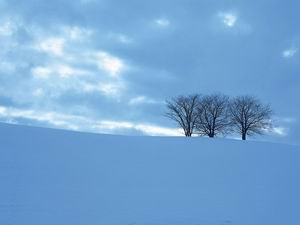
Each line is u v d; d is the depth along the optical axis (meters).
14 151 15.79
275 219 9.63
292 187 13.96
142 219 8.95
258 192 12.88
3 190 10.70
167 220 8.97
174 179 14.23
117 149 18.94
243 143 23.80
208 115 55.72
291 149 22.62
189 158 18.53
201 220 9.14
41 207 9.41
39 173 13.03
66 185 11.91
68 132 22.19
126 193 11.63
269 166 17.84
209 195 12.07
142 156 18.03
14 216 8.54
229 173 15.95
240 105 55.38
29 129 21.22
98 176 13.59
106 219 8.80
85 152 17.42
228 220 9.28
